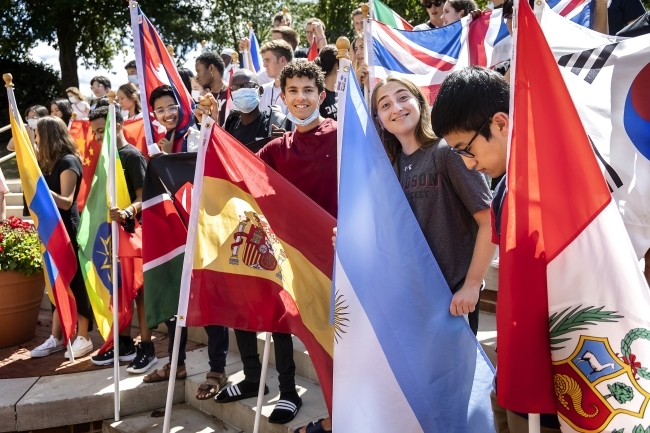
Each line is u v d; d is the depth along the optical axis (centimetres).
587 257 155
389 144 249
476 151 175
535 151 158
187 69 593
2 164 1348
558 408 158
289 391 342
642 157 242
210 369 421
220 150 293
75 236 471
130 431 374
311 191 310
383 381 214
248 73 398
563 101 155
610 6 423
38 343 503
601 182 154
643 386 148
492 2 459
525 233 159
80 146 590
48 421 388
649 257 258
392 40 434
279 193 284
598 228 154
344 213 221
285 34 613
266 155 321
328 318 273
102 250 428
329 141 308
